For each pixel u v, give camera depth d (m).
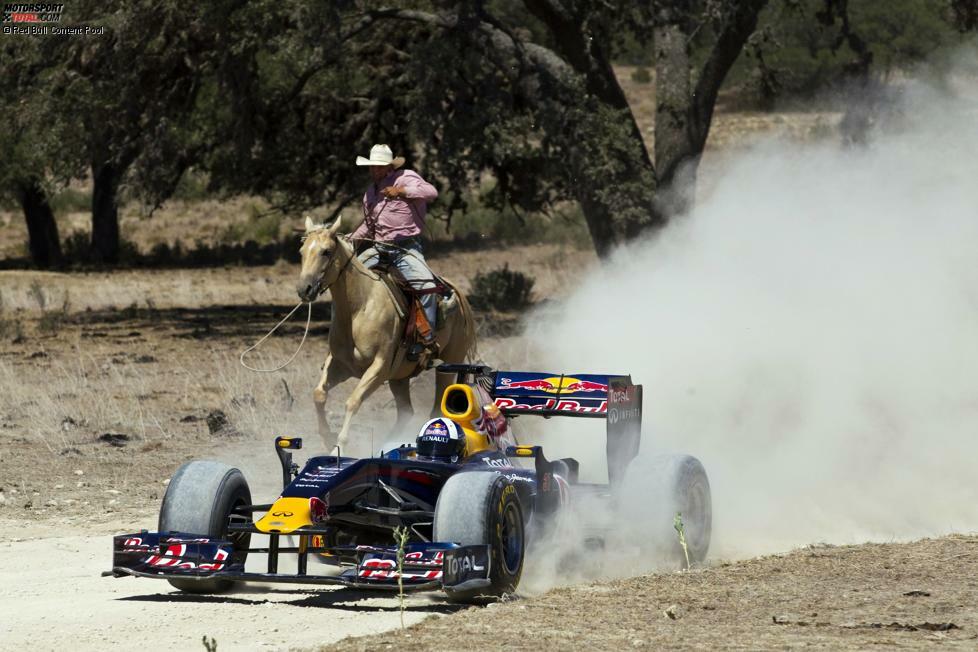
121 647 25.77
